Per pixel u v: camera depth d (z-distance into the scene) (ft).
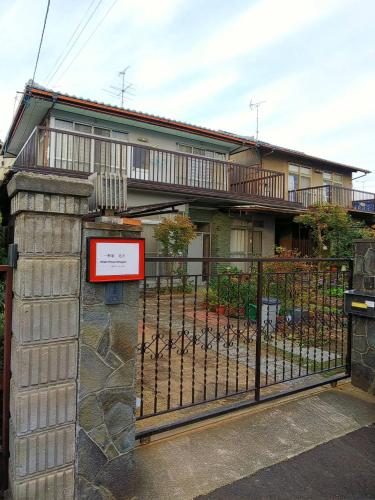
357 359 10.75
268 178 38.70
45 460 5.20
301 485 6.37
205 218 38.01
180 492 6.05
